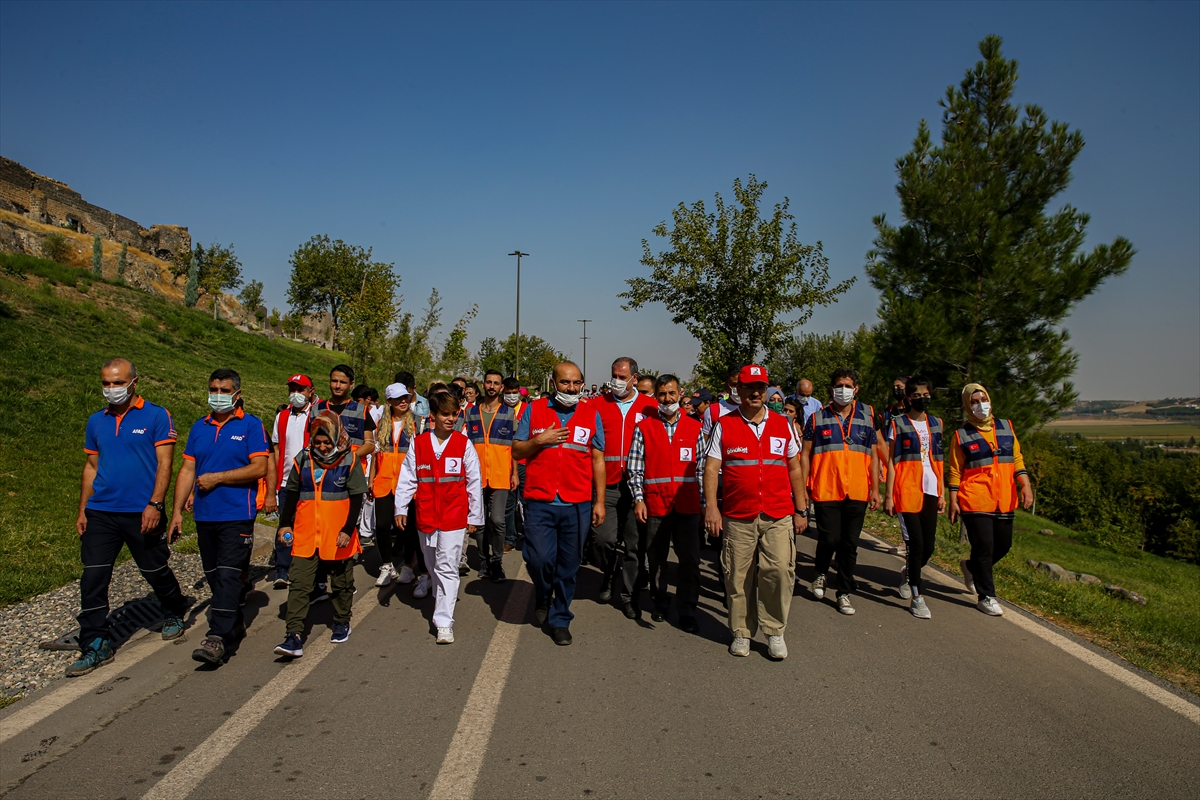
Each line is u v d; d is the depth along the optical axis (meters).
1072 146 11.31
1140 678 4.62
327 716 3.89
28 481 8.17
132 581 6.33
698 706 4.08
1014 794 3.21
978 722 3.93
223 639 4.62
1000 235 11.19
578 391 5.29
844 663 4.80
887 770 3.40
